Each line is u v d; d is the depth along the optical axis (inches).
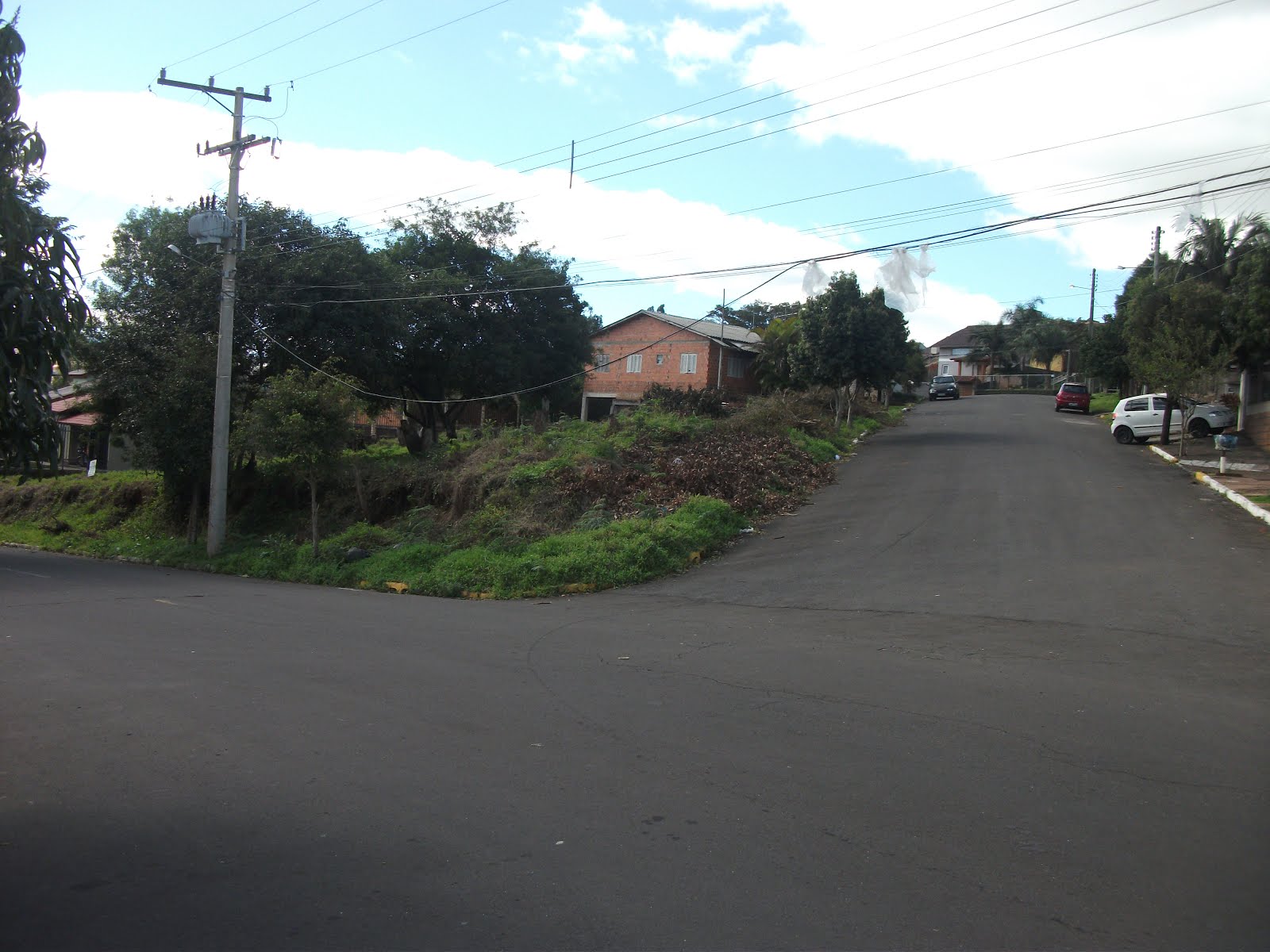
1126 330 1359.5
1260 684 322.0
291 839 195.2
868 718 281.1
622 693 316.8
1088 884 171.0
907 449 1199.6
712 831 196.1
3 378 187.3
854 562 631.8
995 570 574.6
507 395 1555.1
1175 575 530.3
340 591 700.7
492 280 1512.1
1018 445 1210.0
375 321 1236.5
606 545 677.9
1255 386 1238.3
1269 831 195.3
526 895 167.9
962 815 204.1
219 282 1096.8
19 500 1574.8
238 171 917.2
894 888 169.6
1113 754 244.8
